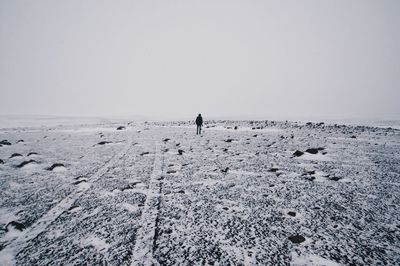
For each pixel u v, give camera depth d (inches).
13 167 509.7
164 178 417.4
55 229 253.0
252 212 283.4
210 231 241.9
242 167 489.4
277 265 190.2
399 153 622.2
